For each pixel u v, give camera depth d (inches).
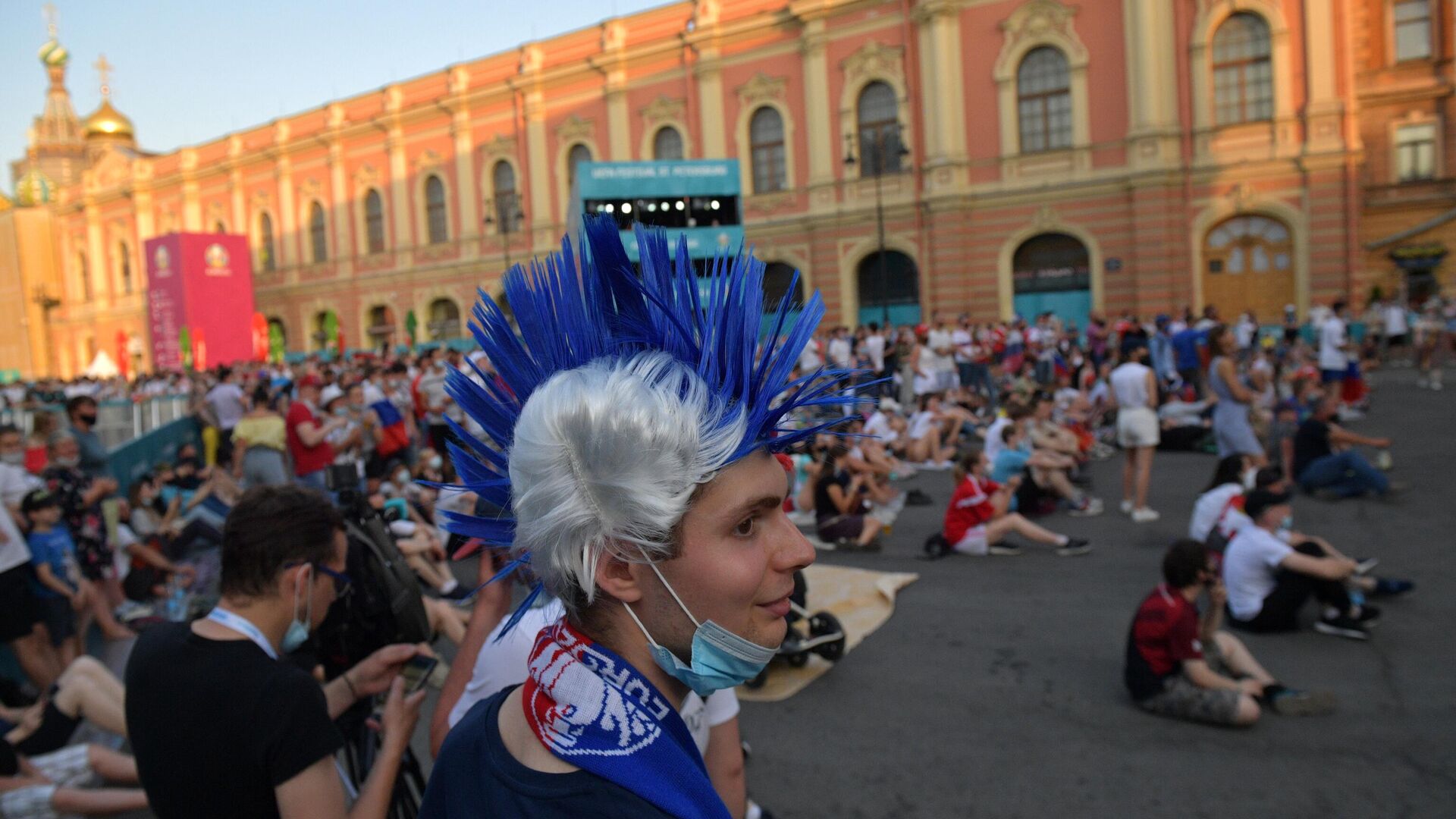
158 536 259.3
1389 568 241.3
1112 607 226.5
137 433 471.5
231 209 1428.4
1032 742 159.9
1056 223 831.1
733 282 33.0
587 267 35.0
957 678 188.9
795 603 194.2
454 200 1189.7
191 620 71.3
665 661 32.1
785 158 952.9
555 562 31.5
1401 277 799.7
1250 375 434.6
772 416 32.4
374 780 71.4
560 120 1084.5
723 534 31.8
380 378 424.5
